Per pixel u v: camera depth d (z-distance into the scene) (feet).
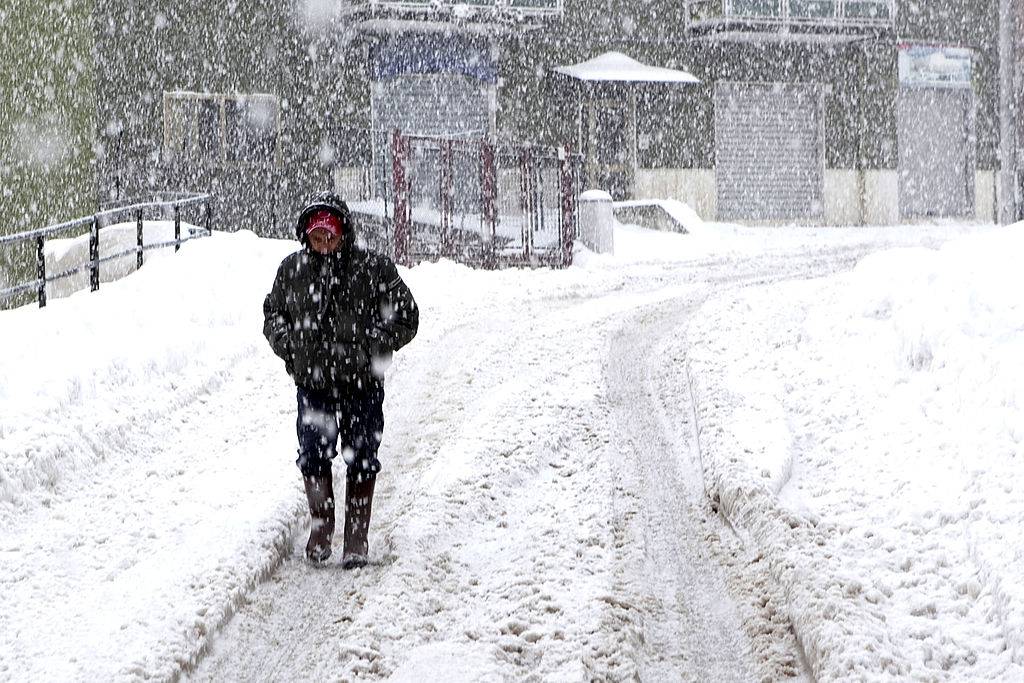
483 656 40.55
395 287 50.16
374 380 50.47
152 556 50.29
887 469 57.62
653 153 286.46
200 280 123.03
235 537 51.42
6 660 40.27
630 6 285.02
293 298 49.49
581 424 73.82
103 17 233.76
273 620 45.34
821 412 69.77
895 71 303.68
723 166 294.46
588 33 281.74
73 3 192.34
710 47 291.17
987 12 311.88
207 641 42.47
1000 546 45.03
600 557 50.78
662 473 64.90
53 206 185.88
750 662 41.45
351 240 49.88
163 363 85.46
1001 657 38.01
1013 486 50.21
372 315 50.01
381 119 259.60
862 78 301.84
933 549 47.26
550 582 47.47
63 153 188.96
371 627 43.29
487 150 181.37
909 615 42.19
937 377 67.51
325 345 49.26
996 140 314.55
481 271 159.94
